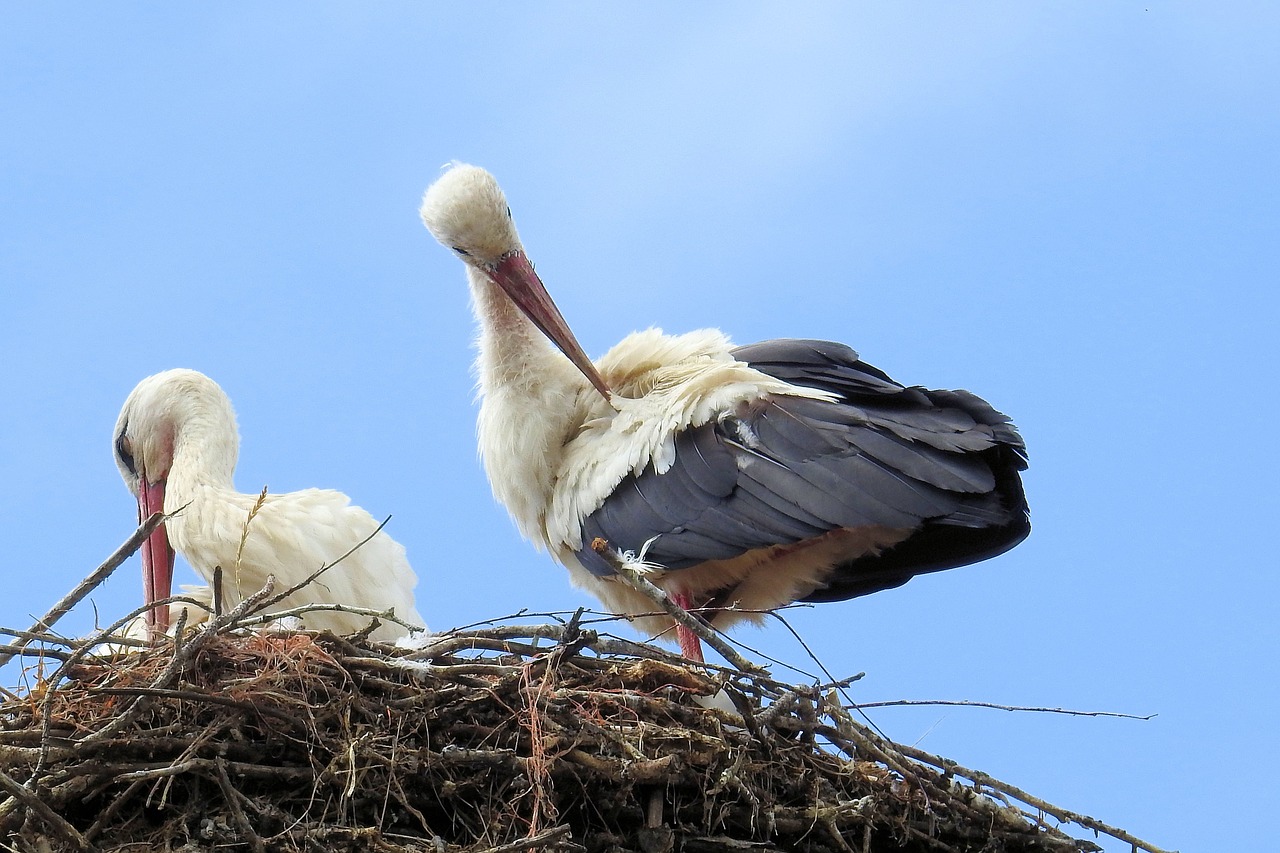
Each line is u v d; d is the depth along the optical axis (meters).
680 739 11.02
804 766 11.30
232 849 10.26
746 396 14.42
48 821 9.67
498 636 11.43
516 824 10.67
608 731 10.87
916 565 15.19
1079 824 11.42
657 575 14.60
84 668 10.99
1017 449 13.62
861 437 13.82
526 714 10.84
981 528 14.67
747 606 15.16
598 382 15.13
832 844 11.29
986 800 11.50
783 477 13.90
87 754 10.36
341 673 10.91
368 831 10.21
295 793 10.58
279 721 10.61
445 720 10.88
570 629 10.90
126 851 10.18
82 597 11.10
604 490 14.70
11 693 10.84
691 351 15.48
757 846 10.94
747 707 11.45
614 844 10.84
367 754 10.50
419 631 13.27
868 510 13.45
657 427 14.60
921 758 11.59
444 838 10.71
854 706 11.12
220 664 10.90
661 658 11.45
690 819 11.14
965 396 14.05
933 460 13.47
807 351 15.28
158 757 10.46
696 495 14.22
